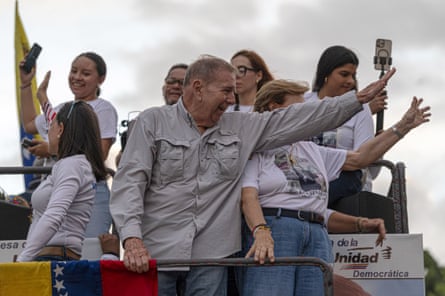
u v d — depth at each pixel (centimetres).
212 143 746
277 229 745
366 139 914
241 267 755
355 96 755
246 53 980
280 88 787
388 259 854
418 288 851
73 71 1005
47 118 997
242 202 746
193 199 736
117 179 732
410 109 805
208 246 733
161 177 737
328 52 937
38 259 763
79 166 778
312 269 744
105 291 705
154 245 731
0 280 705
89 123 798
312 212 757
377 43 954
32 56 1047
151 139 741
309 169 769
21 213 910
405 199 916
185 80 753
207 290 732
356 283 852
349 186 859
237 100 993
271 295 732
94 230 888
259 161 763
